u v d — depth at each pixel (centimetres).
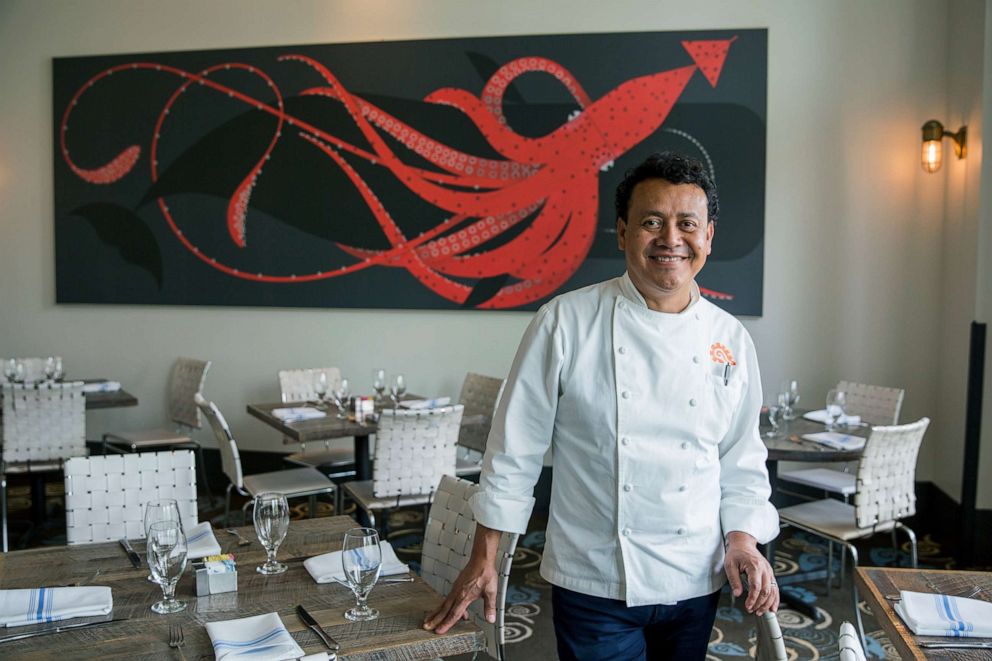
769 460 417
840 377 538
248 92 588
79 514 278
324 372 565
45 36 607
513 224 562
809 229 536
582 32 550
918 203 527
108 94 602
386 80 571
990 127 455
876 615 201
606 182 552
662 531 172
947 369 509
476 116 562
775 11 533
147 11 596
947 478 504
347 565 188
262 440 599
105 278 610
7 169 616
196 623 185
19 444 460
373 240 579
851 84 528
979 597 204
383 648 172
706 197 170
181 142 597
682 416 172
